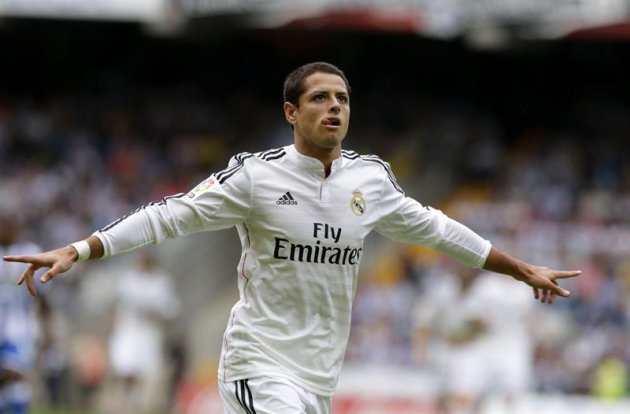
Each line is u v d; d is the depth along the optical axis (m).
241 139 91.06
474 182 86.81
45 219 75.12
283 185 17.23
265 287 17.30
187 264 70.88
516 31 84.50
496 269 18.78
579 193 83.62
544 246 72.00
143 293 50.09
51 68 97.94
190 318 70.12
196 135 90.00
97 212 76.81
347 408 48.69
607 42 96.00
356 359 62.94
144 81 98.44
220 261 73.12
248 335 17.30
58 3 82.38
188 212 17.00
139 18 83.62
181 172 84.50
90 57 98.62
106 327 57.75
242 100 96.31
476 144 91.06
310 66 17.45
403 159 89.50
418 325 42.53
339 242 17.34
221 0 80.88
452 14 78.81
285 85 17.78
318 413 17.47
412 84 101.19
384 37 98.12
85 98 93.19
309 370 17.28
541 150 91.50
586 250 72.25
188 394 51.59
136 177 82.12
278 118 94.19
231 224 17.45
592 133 97.00
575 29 81.00
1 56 97.38
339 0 77.62
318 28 85.62
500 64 101.31
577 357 60.62
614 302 66.56
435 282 64.81
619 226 78.19
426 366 49.53
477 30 85.44
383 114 96.06
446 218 18.61
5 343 32.12
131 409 50.53
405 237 18.41
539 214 80.00
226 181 17.14
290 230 17.14
